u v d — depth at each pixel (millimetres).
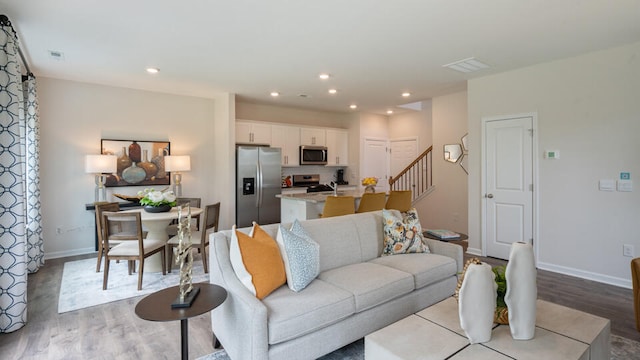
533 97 4176
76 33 3100
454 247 3102
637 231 3479
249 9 2648
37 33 3094
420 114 7344
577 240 3889
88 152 4926
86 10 2652
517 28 3029
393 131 7926
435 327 1823
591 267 3789
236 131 6156
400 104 6676
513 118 4367
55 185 4715
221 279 2211
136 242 3754
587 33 3158
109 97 5074
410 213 3322
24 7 2596
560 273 3998
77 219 4883
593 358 1673
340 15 2758
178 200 4949
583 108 3797
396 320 2500
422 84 5074
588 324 1842
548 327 1809
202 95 5781
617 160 3588
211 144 5980
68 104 4781
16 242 2607
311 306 2008
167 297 1941
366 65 4109
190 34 3139
